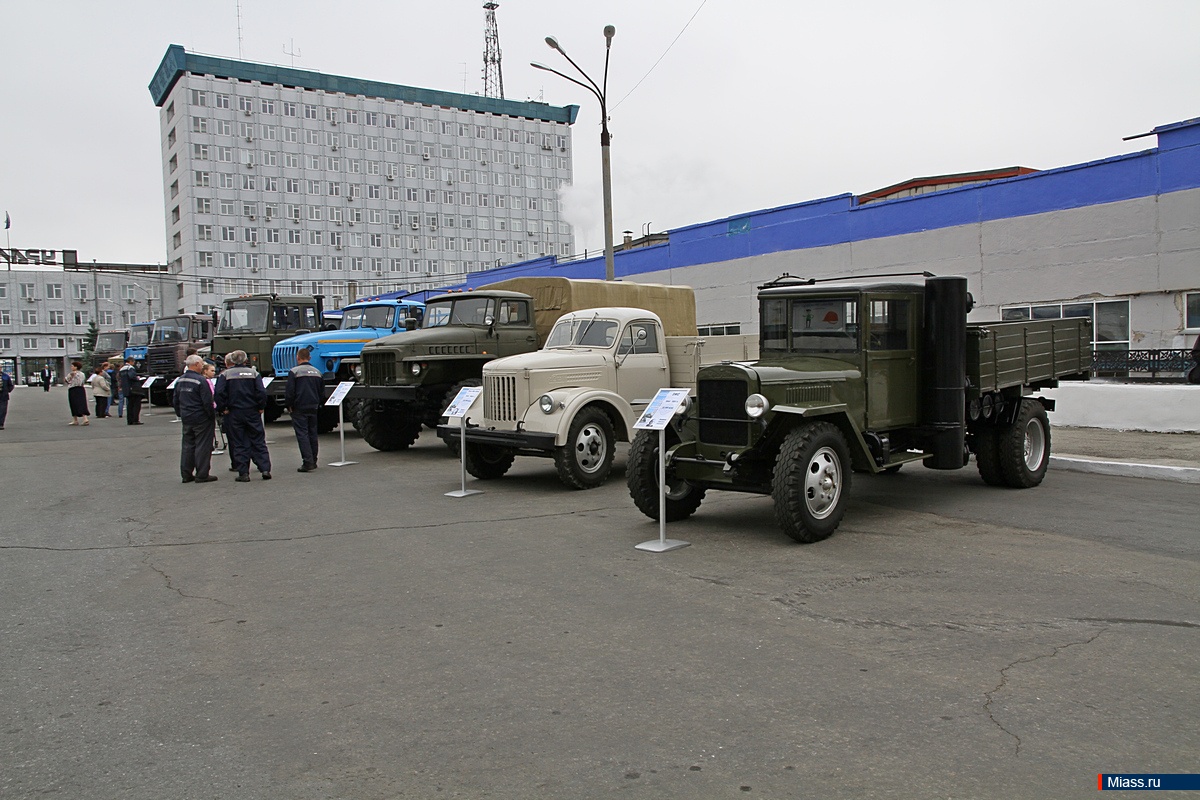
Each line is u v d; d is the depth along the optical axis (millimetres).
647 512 7688
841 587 5648
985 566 6117
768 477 7320
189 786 3207
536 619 5117
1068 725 3549
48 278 77125
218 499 9766
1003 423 9266
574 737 3539
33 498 10039
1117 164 15250
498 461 10836
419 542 7285
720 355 11688
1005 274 16906
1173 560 6207
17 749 3551
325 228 78875
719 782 3133
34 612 5480
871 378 7855
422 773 3264
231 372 11047
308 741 3566
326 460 13219
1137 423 13188
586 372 10414
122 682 4273
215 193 73625
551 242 92438
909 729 3537
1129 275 15133
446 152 86000
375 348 13141
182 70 72312
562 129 93438
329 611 5391
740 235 22578
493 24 94000
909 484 9805
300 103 77750
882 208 19031
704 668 4266
